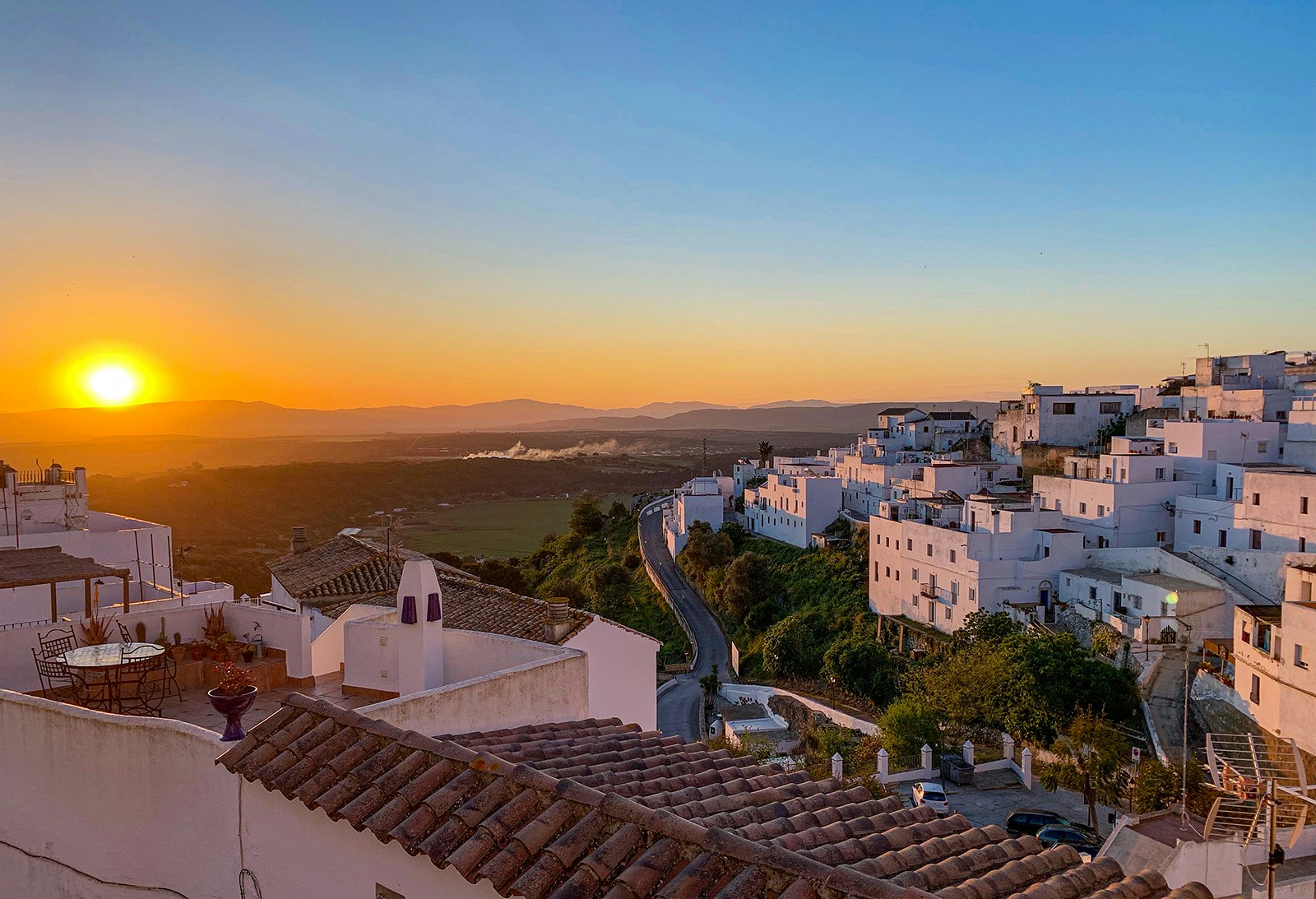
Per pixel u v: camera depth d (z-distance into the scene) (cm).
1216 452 6906
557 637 2395
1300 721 4003
